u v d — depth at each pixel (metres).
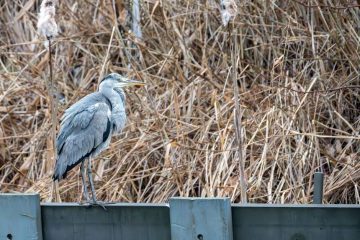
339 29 12.07
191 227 6.39
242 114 11.20
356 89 11.70
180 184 10.31
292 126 10.95
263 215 6.34
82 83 12.44
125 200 10.40
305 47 12.41
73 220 6.89
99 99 8.65
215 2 12.76
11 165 11.23
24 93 12.72
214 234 6.32
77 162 8.30
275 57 12.15
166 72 12.53
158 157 11.12
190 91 11.67
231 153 10.61
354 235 6.15
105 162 10.99
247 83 12.51
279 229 6.32
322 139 11.20
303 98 10.82
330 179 10.31
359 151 10.77
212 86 11.84
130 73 12.24
